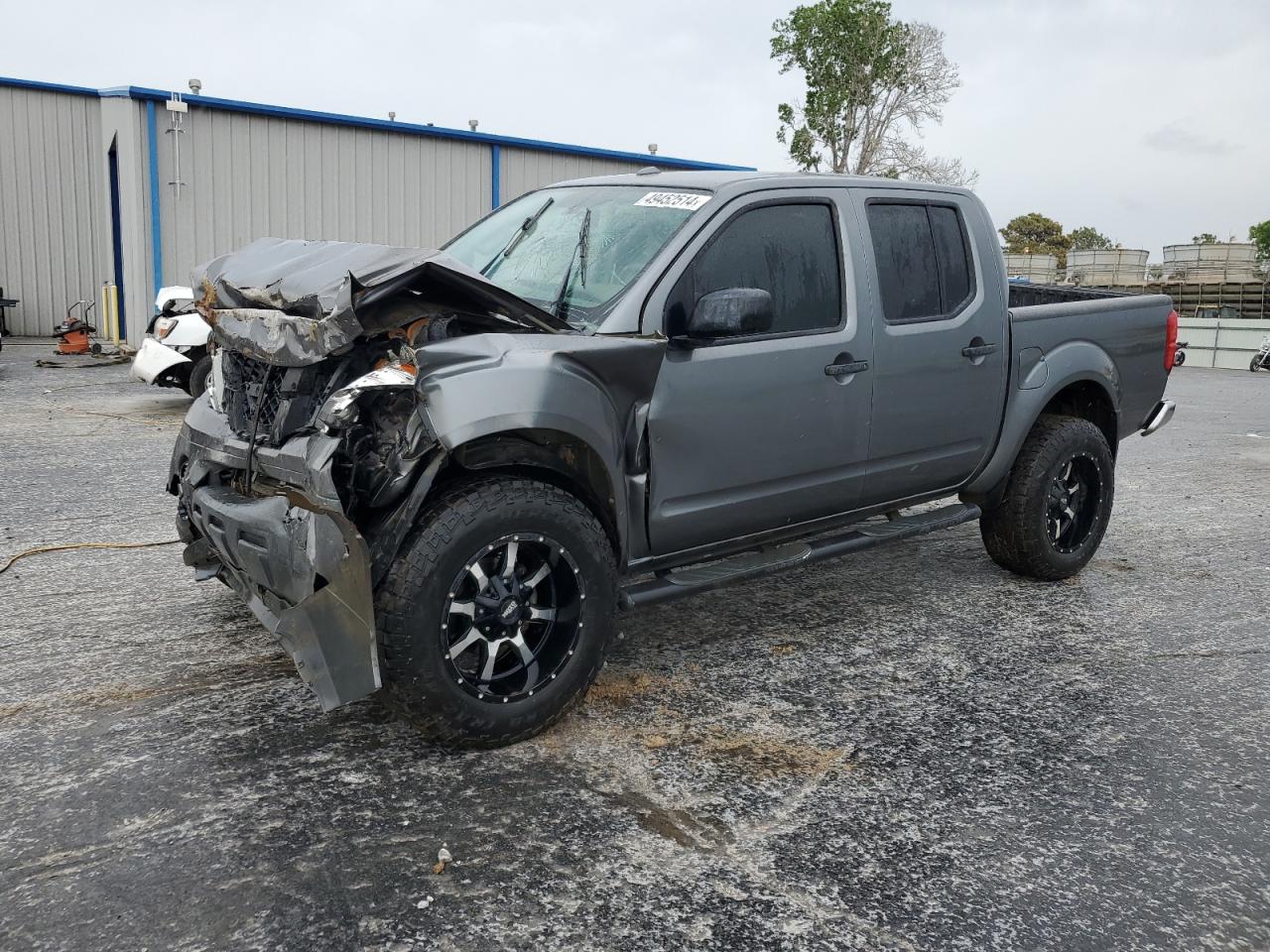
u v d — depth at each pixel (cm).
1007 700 393
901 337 435
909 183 462
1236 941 250
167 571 521
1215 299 3017
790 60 4484
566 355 325
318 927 245
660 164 2217
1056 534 532
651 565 378
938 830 297
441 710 317
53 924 242
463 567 313
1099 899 265
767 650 439
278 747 336
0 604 467
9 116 1875
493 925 247
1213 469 932
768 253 397
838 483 426
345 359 321
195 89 1641
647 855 280
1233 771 339
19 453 820
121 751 330
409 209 1894
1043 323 503
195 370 990
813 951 241
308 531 298
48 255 1947
